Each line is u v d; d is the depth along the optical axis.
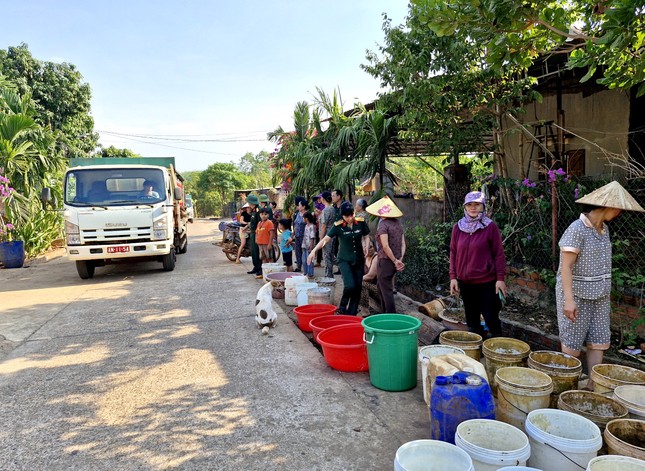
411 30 5.70
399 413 3.29
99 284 8.68
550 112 8.12
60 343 5.09
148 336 5.23
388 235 4.90
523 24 3.64
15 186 12.60
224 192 50.03
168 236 9.26
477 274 4.03
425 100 5.91
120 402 3.57
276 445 2.90
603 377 2.80
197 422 3.22
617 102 7.08
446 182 7.18
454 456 2.17
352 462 2.70
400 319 3.97
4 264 11.03
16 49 22.67
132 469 2.67
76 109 24.80
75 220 8.56
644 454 2.06
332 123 10.46
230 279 8.73
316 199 9.80
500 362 3.22
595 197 3.06
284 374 4.04
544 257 5.35
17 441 3.03
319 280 6.93
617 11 2.92
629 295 4.36
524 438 2.27
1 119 11.98
